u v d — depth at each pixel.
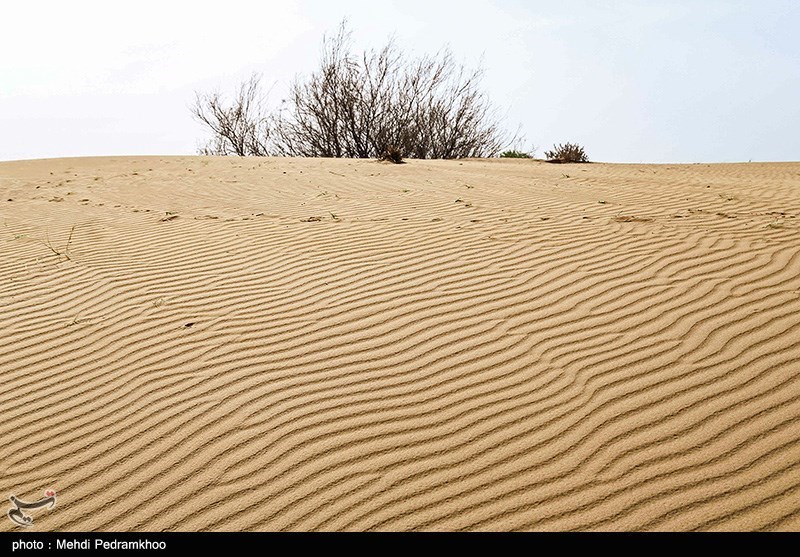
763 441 3.25
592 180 11.25
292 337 4.67
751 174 14.25
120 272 6.11
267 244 6.84
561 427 3.51
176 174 12.52
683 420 3.47
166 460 3.42
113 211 8.84
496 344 4.41
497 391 3.87
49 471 3.39
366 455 3.39
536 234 6.71
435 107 32.34
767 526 2.78
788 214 7.27
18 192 10.68
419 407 3.77
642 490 3.03
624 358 4.10
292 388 4.01
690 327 4.40
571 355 4.20
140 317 5.11
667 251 5.88
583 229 6.82
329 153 32.75
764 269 5.24
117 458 3.46
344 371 4.18
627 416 3.55
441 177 11.52
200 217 8.25
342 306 5.14
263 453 3.44
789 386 3.64
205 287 5.68
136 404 3.93
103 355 4.54
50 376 4.29
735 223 6.80
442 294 5.27
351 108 31.77
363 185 10.46
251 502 3.12
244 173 12.34
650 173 13.48
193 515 3.06
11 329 4.98
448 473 3.24
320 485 3.21
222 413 3.79
